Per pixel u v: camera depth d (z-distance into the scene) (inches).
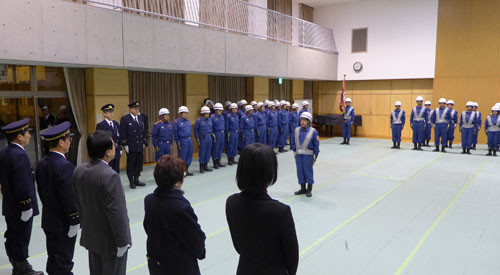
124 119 324.2
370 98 722.2
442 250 195.0
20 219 159.3
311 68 656.4
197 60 426.9
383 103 709.9
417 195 302.7
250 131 466.9
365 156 494.6
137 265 178.9
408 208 267.9
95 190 113.8
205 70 438.6
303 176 299.6
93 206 115.6
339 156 494.0
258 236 84.6
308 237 213.3
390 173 386.9
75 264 179.8
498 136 493.0
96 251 117.6
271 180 86.0
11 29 265.7
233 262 181.8
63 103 375.2
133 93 433.7
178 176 101.7
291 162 456.4
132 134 323.6
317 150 295.7
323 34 712.4
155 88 460.1
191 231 99.4
